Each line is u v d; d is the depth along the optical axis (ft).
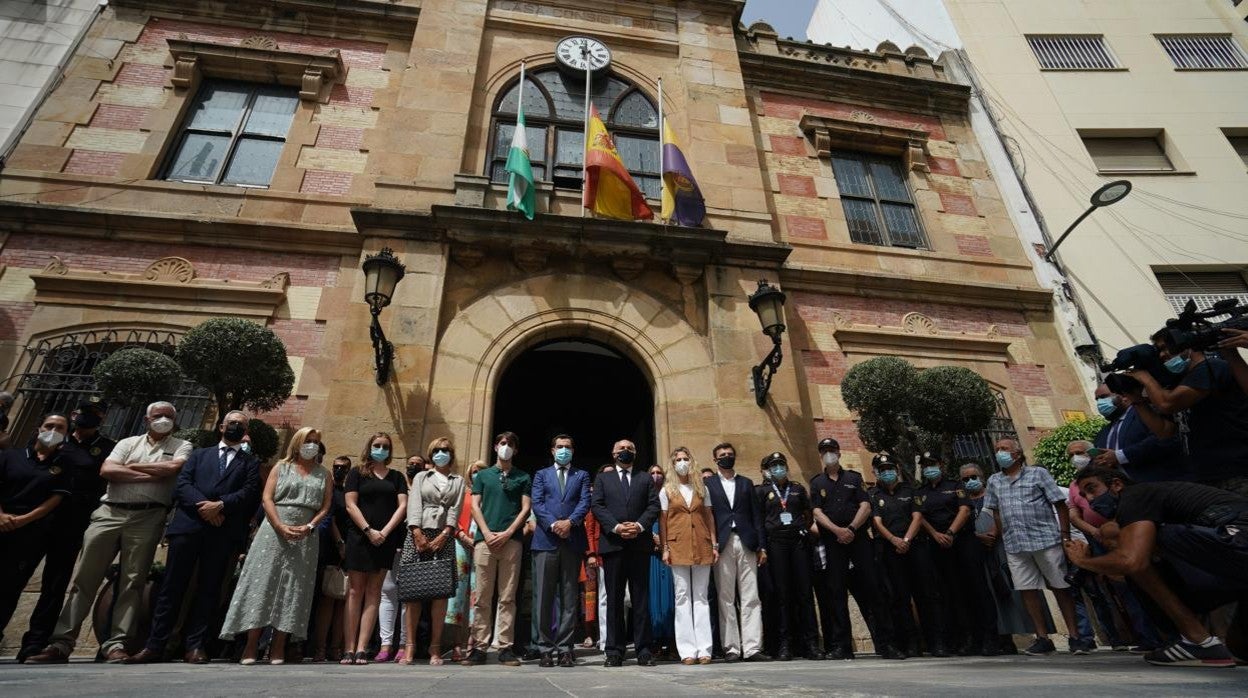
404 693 5.80
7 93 28.32
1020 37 43.73
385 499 16.71
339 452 22.15
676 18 37.55
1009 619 18.71
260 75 31.81
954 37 43.62
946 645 17.74
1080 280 34.53
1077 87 41.83
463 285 26.61
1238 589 9.27
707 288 28.30
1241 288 35.81
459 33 33.09
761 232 30.81
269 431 20.39
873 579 17.71
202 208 27.50
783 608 17.04
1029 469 18.56
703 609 15.96
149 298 25.14
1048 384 31.32
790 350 27.71
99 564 14.62
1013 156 38.78
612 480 16.56
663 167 29.94
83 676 7.67
